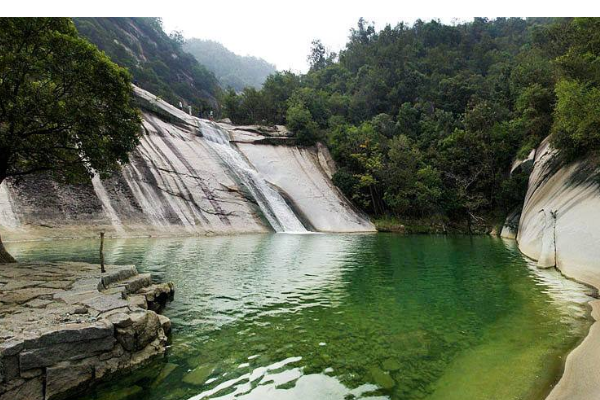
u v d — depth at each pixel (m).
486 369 6.33
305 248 23.17
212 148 41.97
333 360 6.65
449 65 79.62
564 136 22.61
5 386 4.79
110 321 6.06
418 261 18.39
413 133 57.84
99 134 13.20
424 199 41.69
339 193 47.06
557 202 20.80
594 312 9.40
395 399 5.34
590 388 5.55
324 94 70.88
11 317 6.08
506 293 11.61
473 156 43.50
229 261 17.09
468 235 37.53
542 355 6.85
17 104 11.29
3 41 11.17
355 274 14.70
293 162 49.12
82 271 9.82
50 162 13.78
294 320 8.85
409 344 7.43
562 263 15.34
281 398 5.31
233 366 6.34
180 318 8.84
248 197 36.62
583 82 25.56
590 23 29.92
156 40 121.94
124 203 27.06
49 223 22.12
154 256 17.53
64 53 11.82
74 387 5.34
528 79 41.94
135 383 5.69
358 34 106.31
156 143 35.09
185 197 31.75
